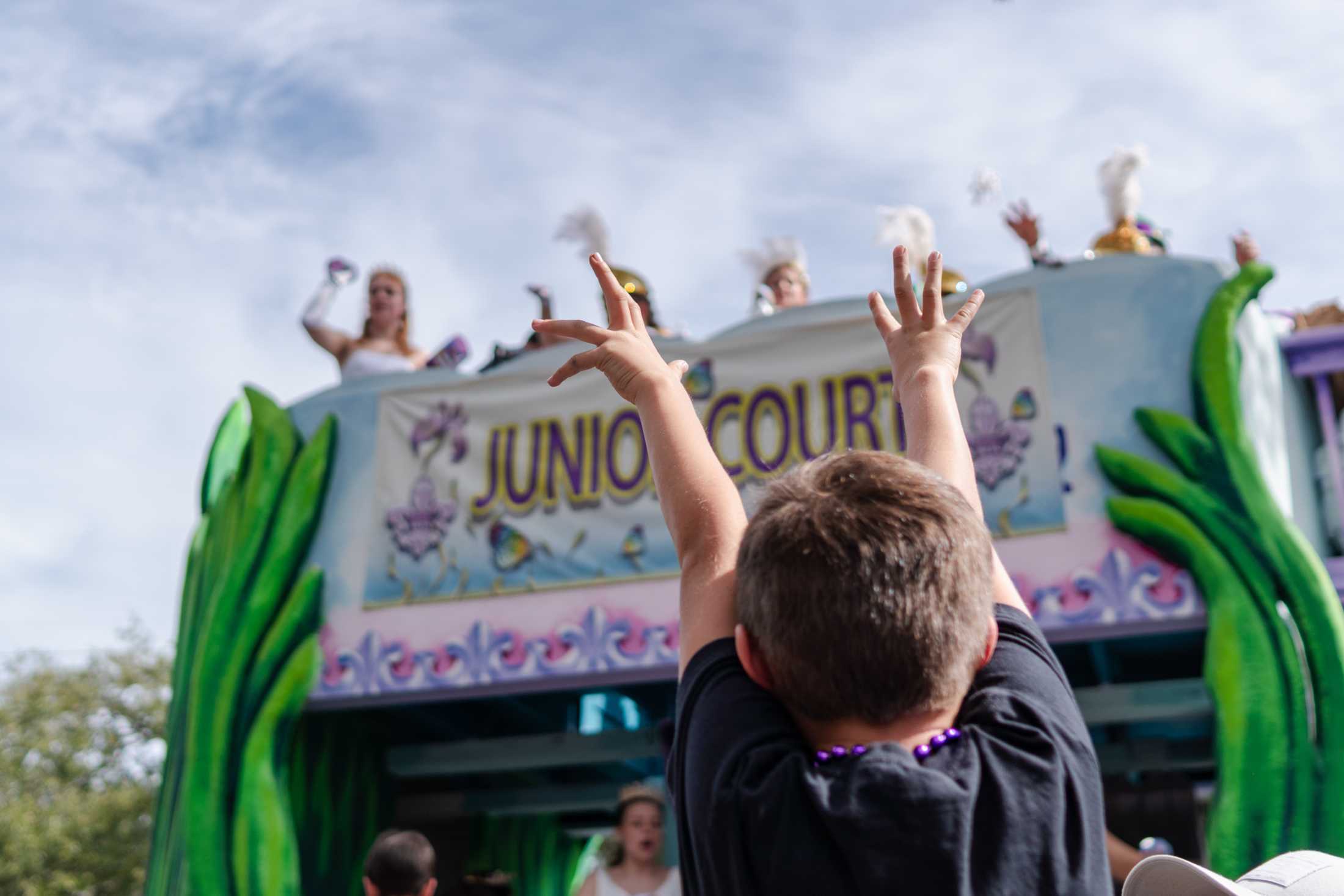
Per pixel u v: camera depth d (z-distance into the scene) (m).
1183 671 8.15
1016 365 6.30
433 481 7.21
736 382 6.80
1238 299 6.12
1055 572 5.92
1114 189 7.50
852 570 0.97
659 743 7.50
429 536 7.10
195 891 6.67
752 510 1.09
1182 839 6.91
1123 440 6.05
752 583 1.03
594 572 6.75
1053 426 6.15
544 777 10.00
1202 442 5.89
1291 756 5.31
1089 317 6.28
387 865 3.58
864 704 0.97
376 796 8.27
